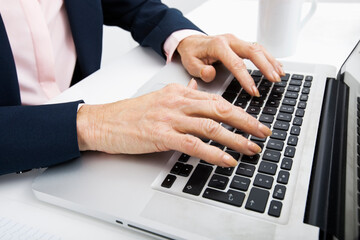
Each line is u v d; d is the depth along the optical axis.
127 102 0.40
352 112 0.39
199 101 0.37
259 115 0.40
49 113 0.37
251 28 0.71
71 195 0.31
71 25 0.65
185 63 0.54
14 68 0.48
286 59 0.57
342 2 0.82
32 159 0.35
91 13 0.66
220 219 0.27
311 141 0.35
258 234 0.25
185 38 0.57
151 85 0.50
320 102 0.42
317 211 0.27
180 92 0.39
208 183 0.30
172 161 0.34
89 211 0.30
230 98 0.45
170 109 0.37
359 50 0.48
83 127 0.37
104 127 0.37
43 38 0.58
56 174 0.34
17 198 0.34
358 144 0.35
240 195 0.29
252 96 0.44
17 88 0.49
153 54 0.63
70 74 0.70
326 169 0.31
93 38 0.68
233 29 0.71
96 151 0.38
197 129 0.34
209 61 0.53
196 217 0.27
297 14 0.53
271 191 0.29
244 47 0.50
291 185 0.29
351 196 0.28
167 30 0.59
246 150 0.33
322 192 0.29
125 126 0.36
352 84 0.42
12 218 0.32
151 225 0.27
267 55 0.49
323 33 0.65
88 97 0.50
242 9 0.82
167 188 0.31
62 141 0.35
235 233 0.26
